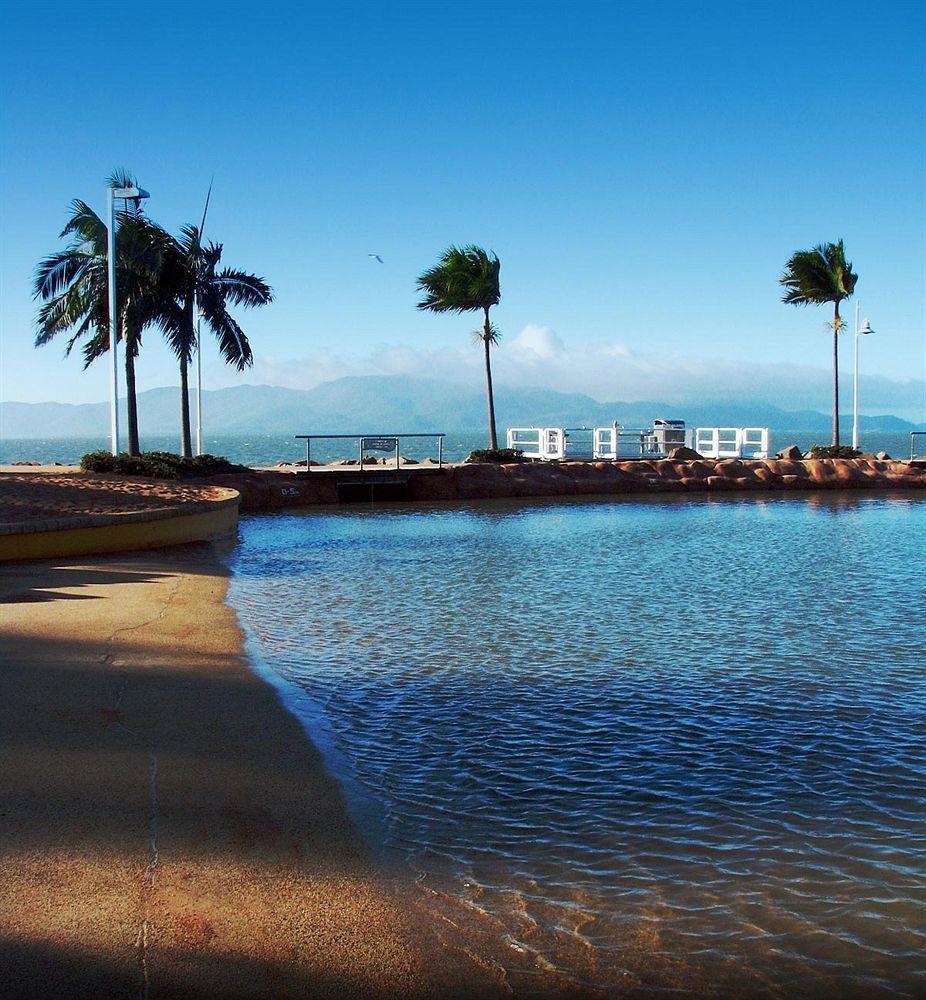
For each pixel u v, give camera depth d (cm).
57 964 376
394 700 780
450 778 606
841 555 1747
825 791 591
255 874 460
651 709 759
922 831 532
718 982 386
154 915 416
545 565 1622
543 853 499
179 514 1875
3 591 1248
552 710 756
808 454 4153
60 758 609
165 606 1172
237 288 3528
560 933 420
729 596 1295
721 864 490
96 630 1003
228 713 727
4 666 838
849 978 390
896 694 803
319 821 529
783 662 916
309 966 385
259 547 1914
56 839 488
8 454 18325
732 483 3647
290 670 878
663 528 2292
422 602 1254
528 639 1020
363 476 3247
